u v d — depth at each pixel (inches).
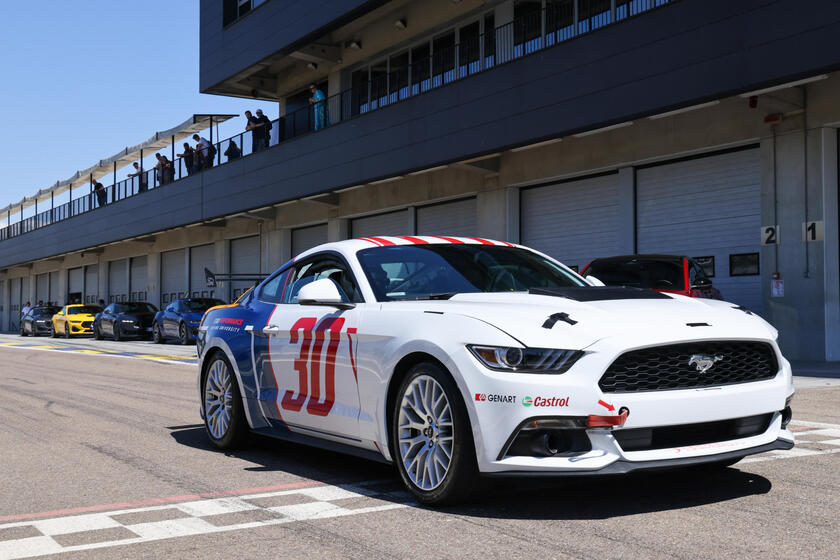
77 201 1710.1
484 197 837.8
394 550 134.2
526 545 134.6
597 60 619.2
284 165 1036.5
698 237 642.8
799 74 487.5
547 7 721.0
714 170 632.4
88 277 1913.1
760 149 588.1
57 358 731.4
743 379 159.3
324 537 143.1
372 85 968.9
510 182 804.0
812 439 237.5
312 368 198.7
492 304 165.5
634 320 154.4
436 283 190.4
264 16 1058.7
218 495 179.3
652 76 576.7
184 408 342.6
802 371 477.7
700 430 153.5
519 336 150.4
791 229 566.3
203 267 1440.7
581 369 145.5
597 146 714.8
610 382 146.6
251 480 195.3
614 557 127.3
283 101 1221.1
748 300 607.5
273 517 158.4
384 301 185.0
